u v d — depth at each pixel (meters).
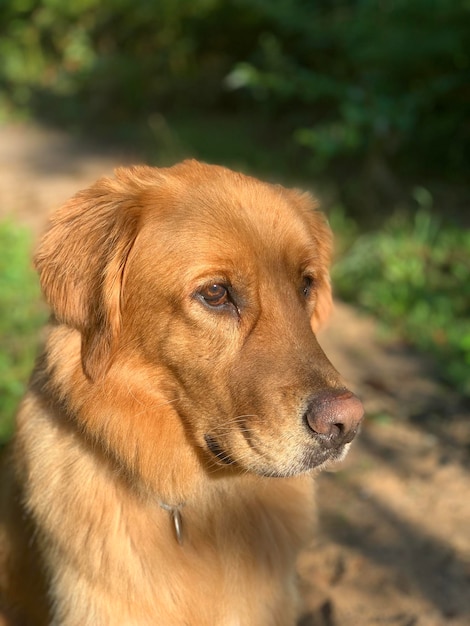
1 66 3.76
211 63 3.19
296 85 1.95
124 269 0.64
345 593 0.82
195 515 0.67
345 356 1.26
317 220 0.75
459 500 0.94
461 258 1.49
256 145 2.43
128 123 3.03
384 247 1.52
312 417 0.58
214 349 0.62
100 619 0.66
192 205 0.64
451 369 1.19
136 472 0.65
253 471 0.61
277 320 0.62
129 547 0.66
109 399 0.63
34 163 2.51
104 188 0.67
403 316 1.37
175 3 3.04
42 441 0.68
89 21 3.58
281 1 2.17
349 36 1.79
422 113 2.01
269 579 0.69
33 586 0.75
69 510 0.66
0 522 0.78
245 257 0.62
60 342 0.66
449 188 1.95
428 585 0.83
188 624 0.67
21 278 1.25
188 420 0.64
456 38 1.71
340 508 0.94
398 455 1.03
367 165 1.87
